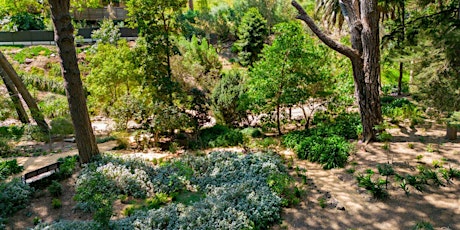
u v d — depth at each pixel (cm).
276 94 1267
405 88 2050
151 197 800
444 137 1015
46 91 2147
